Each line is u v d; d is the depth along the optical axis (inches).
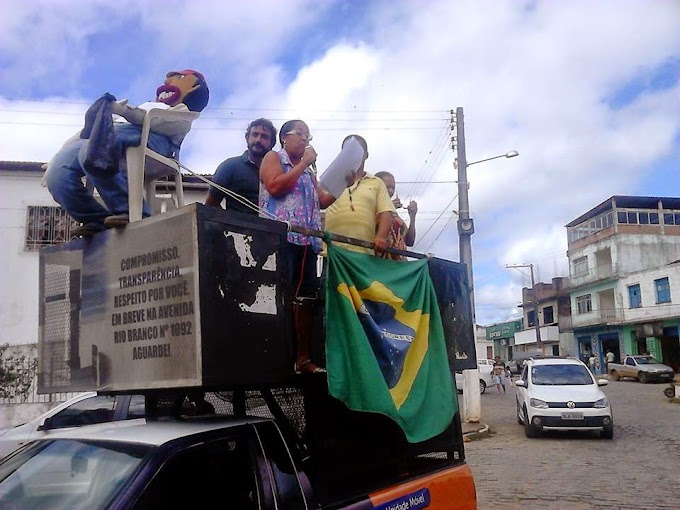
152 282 115.3
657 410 742.5
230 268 112.7
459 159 652.7
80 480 107.7
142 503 100.6
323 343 143.9
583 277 1895.9
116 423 132.2
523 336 2325.3
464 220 624.1
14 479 114.6
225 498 111.5
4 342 547.5
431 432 146.9
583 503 305.3
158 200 169.6
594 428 516.7
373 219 165.0
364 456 137.0
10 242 561.3
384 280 147.7
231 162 175.2
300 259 145.8
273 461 120.6
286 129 154.6
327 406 132.3
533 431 531.8
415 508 144.0
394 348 140.2
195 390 124.9
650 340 1614.2
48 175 147.9
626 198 1745.8
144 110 144.3
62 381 131.4
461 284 184.2
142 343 116.0
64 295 133.9
